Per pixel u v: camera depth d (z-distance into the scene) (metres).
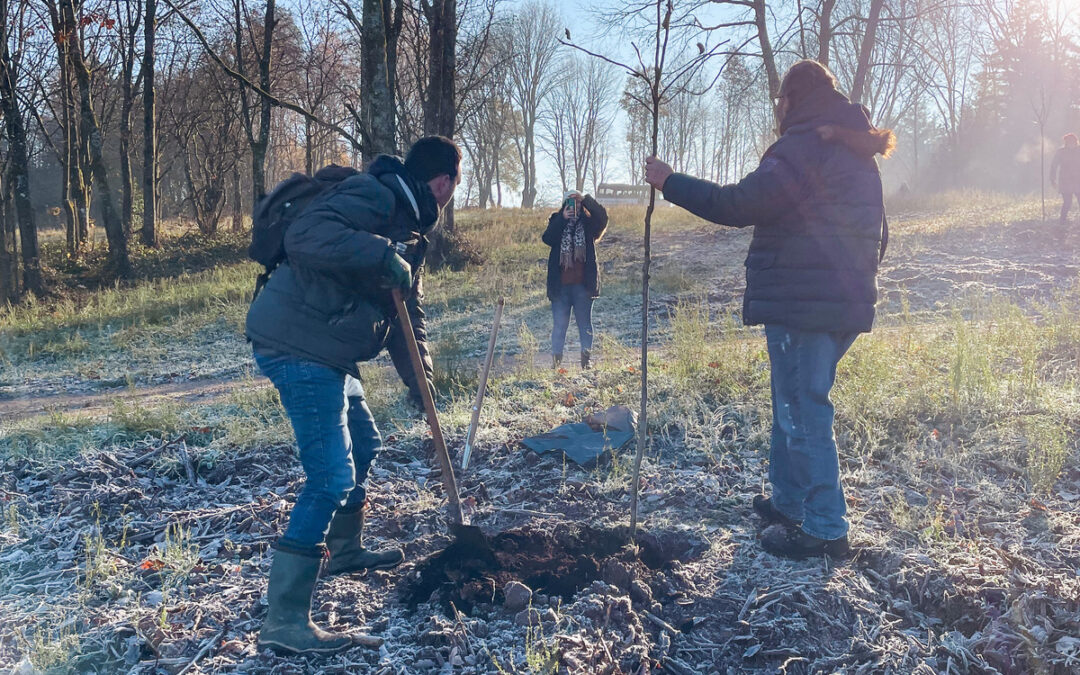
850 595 3.18
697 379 6.20
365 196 2.79
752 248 3.44
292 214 2.89
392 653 2.94
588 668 2.77
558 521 4.00
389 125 14.10
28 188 18.70
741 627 3.06
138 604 3.31
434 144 3.08
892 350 6.48
